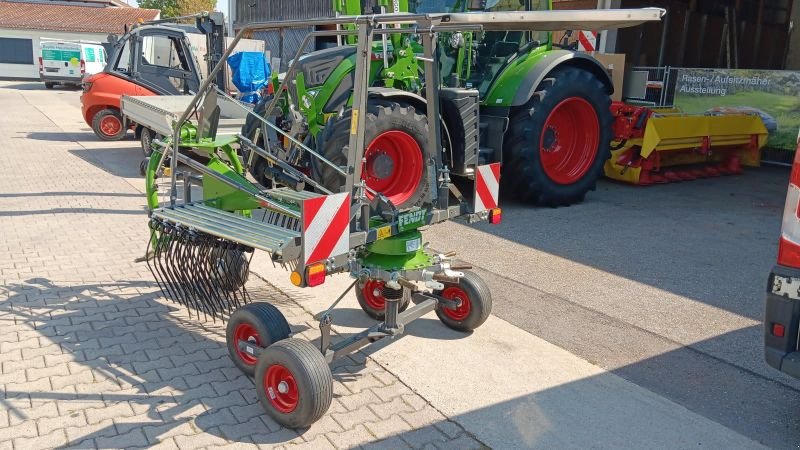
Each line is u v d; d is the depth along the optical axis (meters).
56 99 22.22
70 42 26.58
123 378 3.71
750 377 3.89
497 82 7.39
